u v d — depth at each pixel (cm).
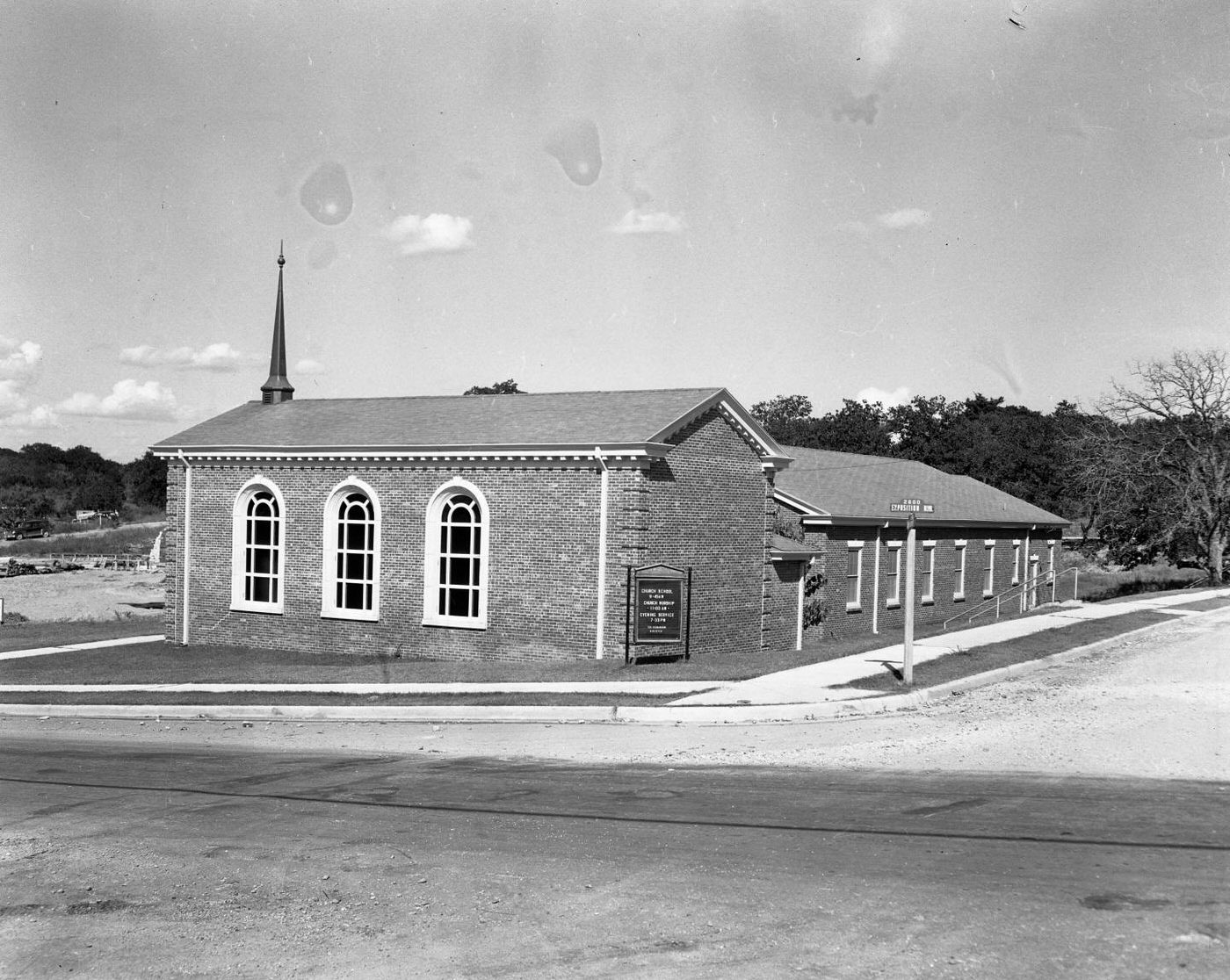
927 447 7788
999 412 8644
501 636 2473
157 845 991
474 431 2597
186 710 1981
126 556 8975
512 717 1781
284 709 1934
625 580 2331
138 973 689
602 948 706
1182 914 741
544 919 762
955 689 1884
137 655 2777
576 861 898
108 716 2006
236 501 2892
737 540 2625
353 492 2717
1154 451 4759
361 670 2309
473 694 1959
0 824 1091
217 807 1144
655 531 2377
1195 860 864
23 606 5191
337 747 1548
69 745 1633
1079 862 861
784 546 2822
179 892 848
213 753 1527
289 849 962
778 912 763
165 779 1316
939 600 3709
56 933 763
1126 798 1078
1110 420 5009
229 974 684
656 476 2380
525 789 1193
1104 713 1609
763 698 1764
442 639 2559
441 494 2567
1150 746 1355
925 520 3512
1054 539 4591
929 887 806
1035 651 2302
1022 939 700
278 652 2769
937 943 696
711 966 670
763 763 1310
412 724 1770
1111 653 2366
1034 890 794
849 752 1366
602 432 2392
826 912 757
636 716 1717
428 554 2581
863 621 3272
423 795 1174
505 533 2467
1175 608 3306
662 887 824
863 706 1712
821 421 8581
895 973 650
